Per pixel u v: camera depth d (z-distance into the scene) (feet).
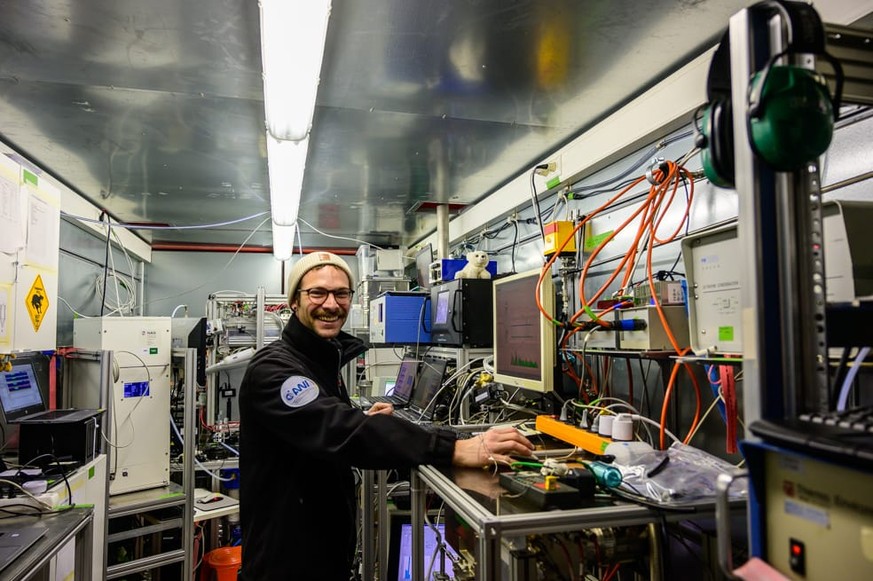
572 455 5.11
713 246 4.46
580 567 4.05
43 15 5.39
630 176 7.68
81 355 9.34
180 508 10.30
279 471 4.92
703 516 3.61
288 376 4.80
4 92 7.22
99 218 13.97
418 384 10.18
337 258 5.71
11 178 6.30
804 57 2.46
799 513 2.14
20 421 7.12
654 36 5.92
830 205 3.52
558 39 5.97
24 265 6.61
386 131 8.74
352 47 6.10
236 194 12.60
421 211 14.75
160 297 19.69
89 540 5.73
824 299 2.49
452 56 6.33
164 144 9.27
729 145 2.69
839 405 3.05
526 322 6.82
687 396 6.58
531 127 8.62
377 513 7.94
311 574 4.75
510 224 11.82
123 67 6.51
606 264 8.14
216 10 5.32
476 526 3.44
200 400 12.46
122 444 9.66
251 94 7.29
